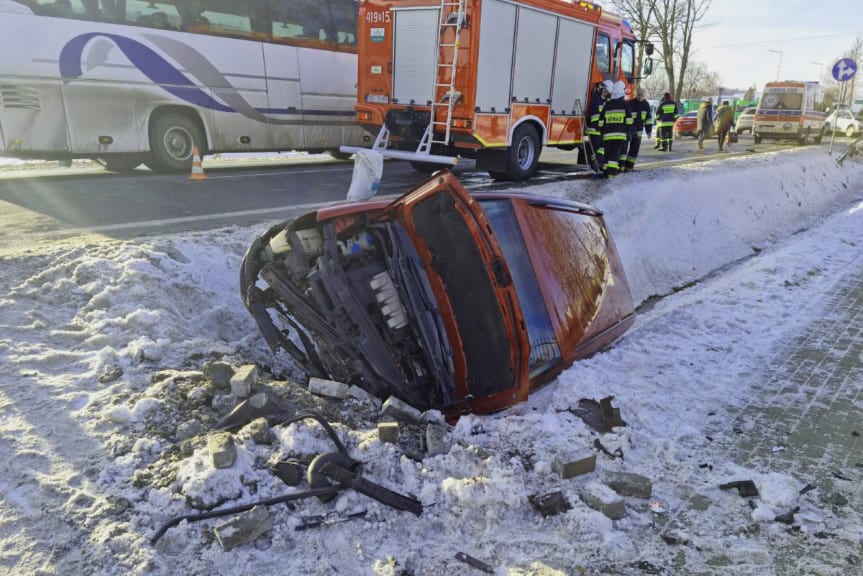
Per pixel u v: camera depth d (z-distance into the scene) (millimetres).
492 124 9938
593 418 3631
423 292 3984
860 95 65562
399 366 4031
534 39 10406
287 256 3988
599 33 12047
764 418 3822
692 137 29719
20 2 9047
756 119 24031
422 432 3367
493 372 3836
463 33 9281
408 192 4016
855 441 3568
